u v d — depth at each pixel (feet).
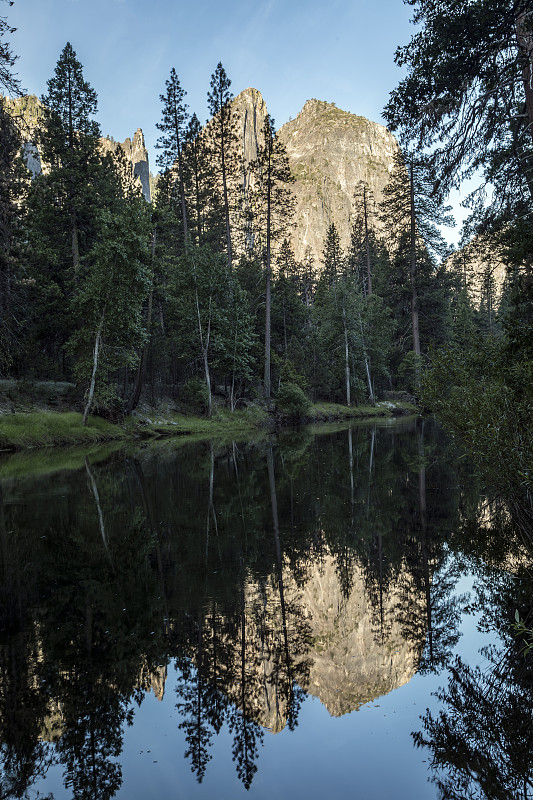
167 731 8.91
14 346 71.05
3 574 17.48
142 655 11.68
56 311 85.71
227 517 25.13
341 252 198.90
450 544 19.92
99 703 9.85
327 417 124.57
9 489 34.55
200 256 100.78
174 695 10.10
